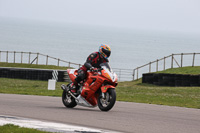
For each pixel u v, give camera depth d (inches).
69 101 951.6
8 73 2503.7
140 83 2378.2
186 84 2107.5
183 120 743.7
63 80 2420.0
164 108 962.7
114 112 832.9
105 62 865.5
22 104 951.0
